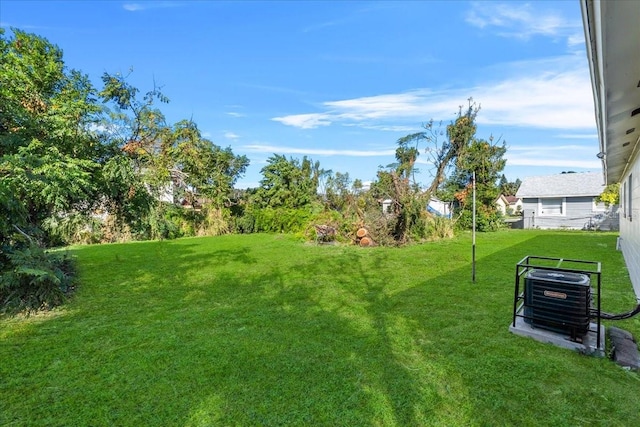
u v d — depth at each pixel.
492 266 7.27
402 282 5.99
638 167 5.34
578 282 3.22
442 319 3.99
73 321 4.10
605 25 1.58
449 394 2.41
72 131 5.67
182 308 4.62
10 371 2.83
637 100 2.89
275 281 6.26
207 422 2.15
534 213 19.53
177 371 2.81
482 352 3.06
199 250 10.66
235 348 3.24
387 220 11.61
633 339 3.26
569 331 3.23
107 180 6.34
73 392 2.51
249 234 16.66
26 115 5.19
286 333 3.63
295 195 21.78
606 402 2.28
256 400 2.38
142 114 7.05
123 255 9.60
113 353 3.17
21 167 4.59
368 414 2.20
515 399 2.33
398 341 3.37
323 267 7.63
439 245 11.05
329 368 2.82
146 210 7.54
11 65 5.65
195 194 13.98
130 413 2.26
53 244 11.44
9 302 4.39
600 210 17.48
